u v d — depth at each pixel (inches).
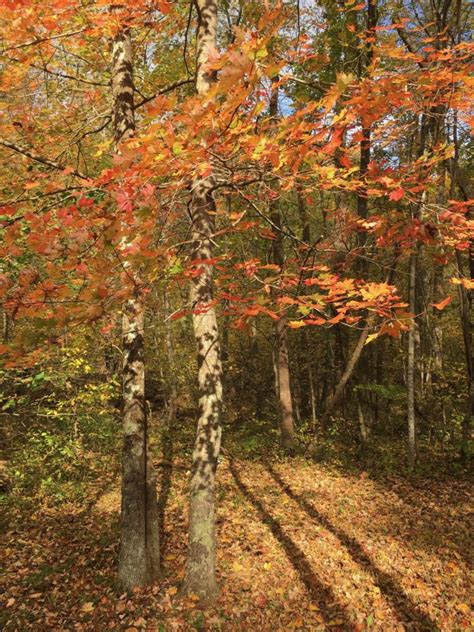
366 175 118.2
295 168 84.3
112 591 188.4
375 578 200.2
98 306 68.1
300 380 668.7
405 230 116.0
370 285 94.7
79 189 134.6
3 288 65.9
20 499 283.9
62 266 66.4
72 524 259.9
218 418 179.5
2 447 347.3
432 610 176.4
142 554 189.0
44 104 196.4
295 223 403.5
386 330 98.1
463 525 247.8
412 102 114.0
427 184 118.6
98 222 65.6
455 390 450.3
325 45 195.6
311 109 68.4
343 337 560.1
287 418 431.8
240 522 260.5
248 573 202.7
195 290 172.7
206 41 150.3
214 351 179.2
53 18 96.5
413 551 222.1
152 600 179.6
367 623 169.8
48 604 181.9
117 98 189.5
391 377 622.2
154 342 555.8
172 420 539.2
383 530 247.8
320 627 167.2
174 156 70.4
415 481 327.3
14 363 71.6
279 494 310.7
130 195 68.6
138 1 98.1
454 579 196.2
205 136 64.7
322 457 400.2
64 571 206.7
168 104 60.5
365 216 263.9
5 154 179.2
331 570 207.2
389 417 527.2
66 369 266.2
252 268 107.5
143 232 70.8
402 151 218.1
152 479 203.5
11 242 67.5
